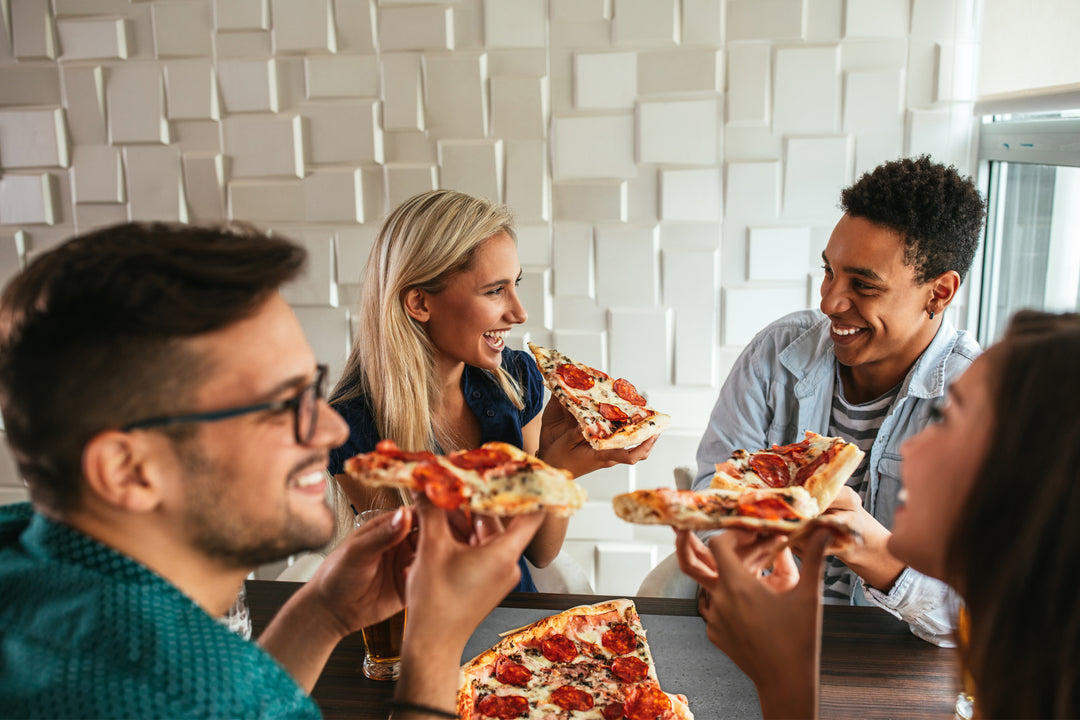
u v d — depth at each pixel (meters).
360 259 2.46
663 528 2.47
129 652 0.59
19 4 2.39
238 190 2.45
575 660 1.10
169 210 2.50
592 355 2.43
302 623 0.91
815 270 2.29
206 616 0.64
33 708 0.55
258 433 0.67
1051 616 0.57
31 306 0.61
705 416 2.43
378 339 1.56
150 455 0.64
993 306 2.25
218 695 0.59
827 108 2.19
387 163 2.40
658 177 2.31
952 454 0.66
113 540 0.66
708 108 2.23
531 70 2.28
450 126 2.34
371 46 2.31
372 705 1.06
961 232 1.36
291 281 0.72
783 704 0.73
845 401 1.63
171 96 2.41
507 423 1.67
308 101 2.38
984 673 0.61
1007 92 1.98
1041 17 1.80
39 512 0.67
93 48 2.40
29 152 2.48
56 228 2.56
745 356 1.77
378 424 1.59
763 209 2.28
